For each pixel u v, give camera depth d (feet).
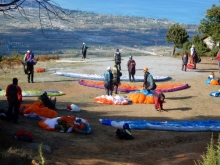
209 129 55.26
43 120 51.80
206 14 146.20
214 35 145.38
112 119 60.64
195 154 42.65
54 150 40.16
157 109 68.28
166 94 83.20
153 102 74.02
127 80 95.66
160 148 45.98
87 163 36.70
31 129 47.80
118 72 79.10
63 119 50.52
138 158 40.78
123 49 371.97
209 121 59.67
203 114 66.39
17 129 46.32
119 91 83.20
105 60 141.08
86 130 49.80
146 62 134.62
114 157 40.47
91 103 72.49
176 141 49.70
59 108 65.41
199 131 55.06
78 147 42.88
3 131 42.63
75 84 90.58
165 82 96.07
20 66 116.37
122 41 489.67
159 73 108.27
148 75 75.66
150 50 364.38
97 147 44.16
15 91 48.96
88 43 414.21
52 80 94.43
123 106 71.15
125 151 43.80
